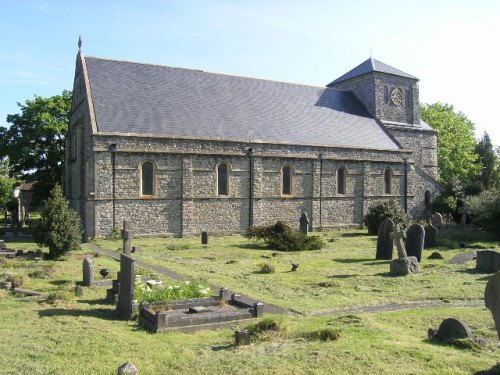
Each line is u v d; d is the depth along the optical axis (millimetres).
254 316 11664
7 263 19203
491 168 60250
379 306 13445
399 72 47438
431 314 11789
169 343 9672
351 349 8656
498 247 26250
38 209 56906
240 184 33906
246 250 25875
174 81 36000
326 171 37844
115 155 29531
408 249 21375
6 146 42344
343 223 38719
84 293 14672
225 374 7867
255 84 40438
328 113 42125
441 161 61000
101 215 29172
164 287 14156
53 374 7934
